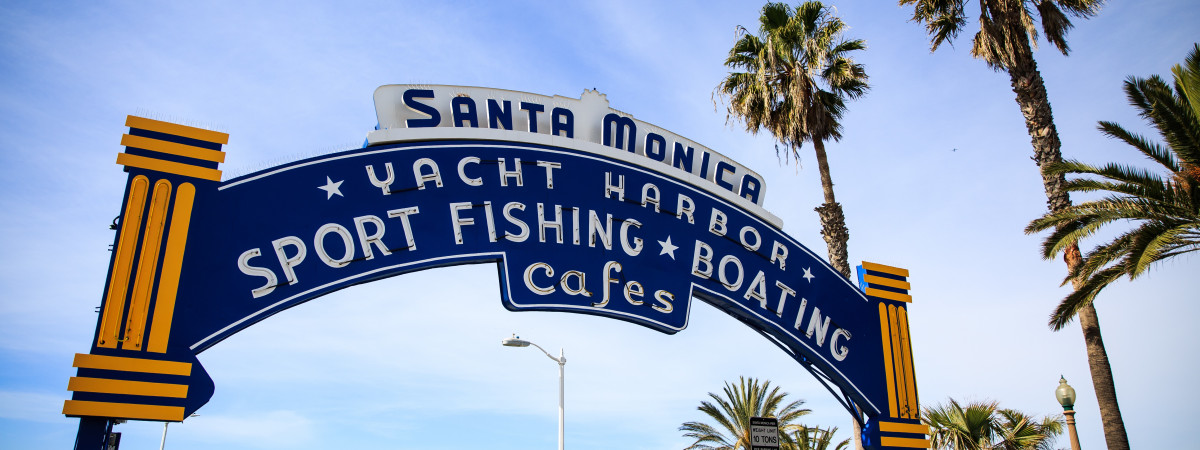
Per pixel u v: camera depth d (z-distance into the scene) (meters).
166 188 13.87
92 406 12.27
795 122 26.19
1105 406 21.75
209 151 14.38
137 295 13.11
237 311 13.73
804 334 19.06
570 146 17.70
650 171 18.44
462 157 16.55
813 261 20.00
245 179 14.53
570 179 17.38
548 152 17.34
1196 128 19.86
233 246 14.04
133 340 12.84
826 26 26.69
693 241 18.36
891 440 19.31
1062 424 28.55
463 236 15.99
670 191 18.52
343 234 14.98
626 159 18.22
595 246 17.14
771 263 19.28
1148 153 20.81
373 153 15.80
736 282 18.55
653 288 17.44
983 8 25.70
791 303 19.17
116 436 14.02
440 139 16.50
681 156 19.19
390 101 16.52
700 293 18.08
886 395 19.72
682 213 18.47
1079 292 20.88
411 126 16.58
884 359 20.09
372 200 15.45
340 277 14.72
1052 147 24.23
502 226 16.36
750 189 19.89
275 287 14.17
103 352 12.60
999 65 25.67
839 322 19.75
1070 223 20.89
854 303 20.20
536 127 17.62
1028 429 28.77
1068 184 21.75
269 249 14.31
